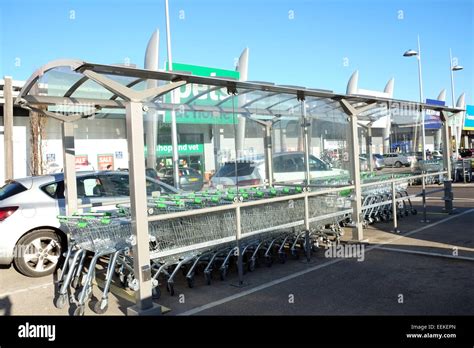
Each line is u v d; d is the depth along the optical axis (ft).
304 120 31.19
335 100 22.81
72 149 20.77
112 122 55.72
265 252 20.44
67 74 17.04
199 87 21.52
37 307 16.21
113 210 20.62
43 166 54.34
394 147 41.11
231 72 53.31
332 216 22.17
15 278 20.67
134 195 14.15
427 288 15.57
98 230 15.58
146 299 14.29
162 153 38.40
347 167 30.07
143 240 14.23
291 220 20.42
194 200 18.80
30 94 19.39
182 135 38.88
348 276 17.58
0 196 21.42
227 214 18.17
